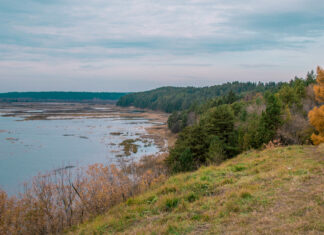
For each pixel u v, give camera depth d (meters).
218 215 7.57
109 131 74.06
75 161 39.66
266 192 8.73
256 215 7.19
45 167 35.91
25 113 127.62
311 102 37.53
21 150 46.66
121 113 147.38
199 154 26.69
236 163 15.45
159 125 93.38
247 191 8.88
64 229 9.81
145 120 111.75
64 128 77.50
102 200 11.66
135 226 7.94
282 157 14.78
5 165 36.75
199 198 9.49
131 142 57.41
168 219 7.95
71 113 134.25
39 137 60.72
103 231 8.00
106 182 12.73
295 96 37.28
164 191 10.71
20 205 10.72
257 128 25.08
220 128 31.91
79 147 50.59
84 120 102.81
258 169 12.29
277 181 9.74
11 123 86.19
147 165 29.75
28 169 34.72
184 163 20.38
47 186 11.64
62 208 11.14
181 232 6.89
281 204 7.61
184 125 74.06
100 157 42.78
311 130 24.91
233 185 10.12
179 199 9.48
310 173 10.09
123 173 14.34
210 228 6.86
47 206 10.88
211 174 12.60
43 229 10.29
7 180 30.00
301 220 6.33
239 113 50.81
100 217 9.71
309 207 7.00
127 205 10.18
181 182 11.84
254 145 24.23
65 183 13.27
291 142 25.20
